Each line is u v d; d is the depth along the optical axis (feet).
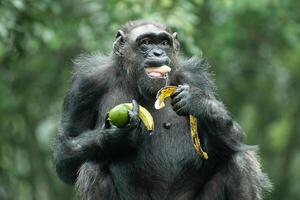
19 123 113.70
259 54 110.52
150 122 55.16
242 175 58.59
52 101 112.37
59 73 108.37
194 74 60.59
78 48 103.81
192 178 59.26
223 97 116.16
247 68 111.75
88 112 60.13
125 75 59.21
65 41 96.78
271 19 103.40
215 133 57.21
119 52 59.26
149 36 57.67
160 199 58.90
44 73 108.27
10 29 78.84
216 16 104.53
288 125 145.07
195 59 62.18
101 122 59.52
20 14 81.20
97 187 58.13
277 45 110.73
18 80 106.01
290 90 128.57
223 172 59.00
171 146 58.54
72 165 58.54
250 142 136.56
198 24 101.35
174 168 58.49
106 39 88.84
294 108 133.69
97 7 88.48
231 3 90.84
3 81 104.73
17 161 115.55
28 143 111.55
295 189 145.59
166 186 58.70
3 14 77.51
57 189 122.42
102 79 60.03
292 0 104.27
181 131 58.85
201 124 57.82
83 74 60.44
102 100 59.82
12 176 94.73
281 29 103.96
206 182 59.31
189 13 82.33
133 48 58.18
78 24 94.84
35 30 82.53
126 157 58.44
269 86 121.29
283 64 120.88
